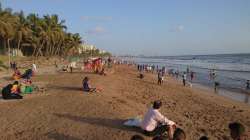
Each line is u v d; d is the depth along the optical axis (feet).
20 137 36.63
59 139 35.83
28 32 241.96
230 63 406.21
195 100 86.28
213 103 83.15
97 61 154.92
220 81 164.96
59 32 290.76
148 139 36.01
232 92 116.78
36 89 73.51
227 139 42.93
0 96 64.13
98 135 37.04
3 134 37.76
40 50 285.02
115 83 106.52
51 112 48.52
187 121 52.65
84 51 558.56
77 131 38.63
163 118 36.52
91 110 49.75
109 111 49.08
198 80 171.01
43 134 37.55
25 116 46.16
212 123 54.34
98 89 75.05
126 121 42.55
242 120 60.29
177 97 89.81
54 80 99.91
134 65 353.31
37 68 177.68
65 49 366.02
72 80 99.86
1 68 150.71
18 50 244.22
